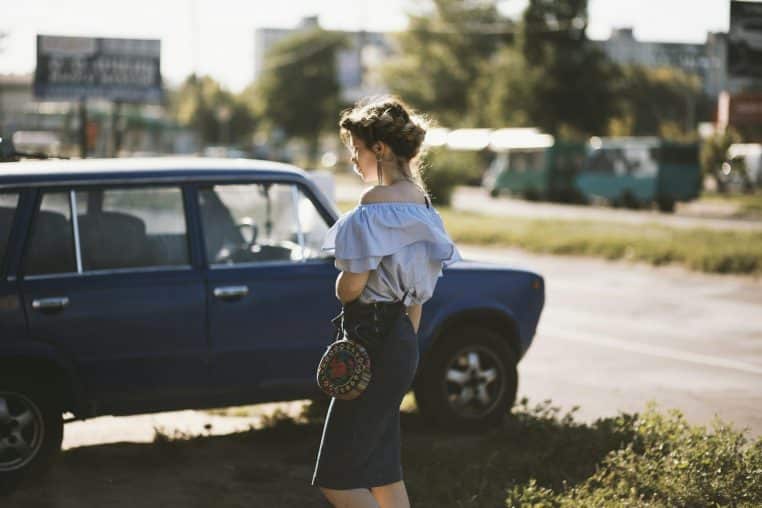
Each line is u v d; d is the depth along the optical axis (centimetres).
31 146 2391
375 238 375
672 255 1992
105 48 3416
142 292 584
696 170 4394
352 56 8112
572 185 5006
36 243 570
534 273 701
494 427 684
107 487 565
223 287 601
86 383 573
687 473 543
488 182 5878
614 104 6831
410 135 384
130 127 6288
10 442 552
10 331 557
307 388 624
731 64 2603
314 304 621
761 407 794
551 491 525
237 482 577
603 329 1208
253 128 11869
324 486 385
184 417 764
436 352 671
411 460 590
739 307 1421
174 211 604
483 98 7544
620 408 790
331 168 8831
